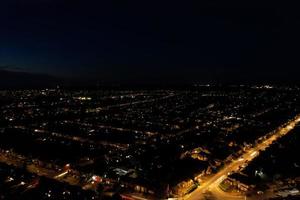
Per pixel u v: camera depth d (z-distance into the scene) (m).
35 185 116.31
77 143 178.62
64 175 129.12
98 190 114.19
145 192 112.44
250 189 113.69
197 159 140.25
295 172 128.75
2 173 126.19
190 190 114.12
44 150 162.50
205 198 109.12
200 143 175.62
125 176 122.19
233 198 108.88
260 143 179.38
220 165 139.00
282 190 112.56
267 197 108.94
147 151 160.00
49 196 107.19
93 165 136.38
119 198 106.31
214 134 197.50
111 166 134.25
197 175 124.25
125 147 173.25
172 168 128.88
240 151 159.75
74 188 113.38
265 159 142.00
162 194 109.50
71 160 145.00
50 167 138.38
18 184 116.88
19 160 148.12
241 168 133.12
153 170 127.06
